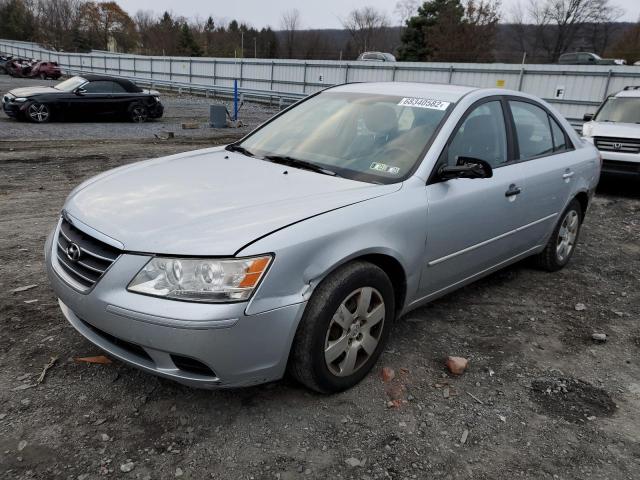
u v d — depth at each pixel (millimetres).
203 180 3104
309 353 2604
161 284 2336
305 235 2502
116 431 2508
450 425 2713
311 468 2355
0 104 18641
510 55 52812
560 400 2992
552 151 4562
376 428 2645
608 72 20062
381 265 3057
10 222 5598
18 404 2646
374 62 26406
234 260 2330
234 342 2342
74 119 15547
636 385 3201
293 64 29375
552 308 4227
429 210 3131
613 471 2469
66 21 87625
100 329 2502
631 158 8719
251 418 2652
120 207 2736
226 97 28609
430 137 3383
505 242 3982
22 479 2199
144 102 16516
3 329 3342
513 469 2441
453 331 3717
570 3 52750
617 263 5469
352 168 3307
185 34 73312
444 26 43719
